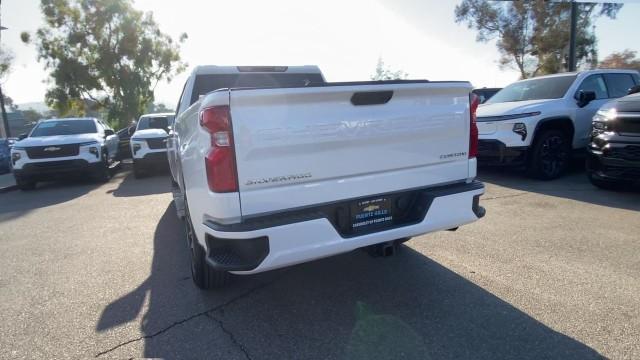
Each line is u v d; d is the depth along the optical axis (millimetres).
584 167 8539
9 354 2688
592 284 3312
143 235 5336
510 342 2594
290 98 2506
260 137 2479
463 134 3266
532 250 4078
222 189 2455
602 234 4457
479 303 3094
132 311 3221
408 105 2961
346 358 2508
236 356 2578
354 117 2744
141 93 28172
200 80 5027
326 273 3760
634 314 2852
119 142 13719
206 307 3234
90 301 3430
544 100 7340
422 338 2676
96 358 2613
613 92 7926
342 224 2822
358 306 3146
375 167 2881
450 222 3113
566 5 23406
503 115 7062
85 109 30719
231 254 2547
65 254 4695
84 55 26969
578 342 2564
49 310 3295
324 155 2674
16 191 10258
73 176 10109
